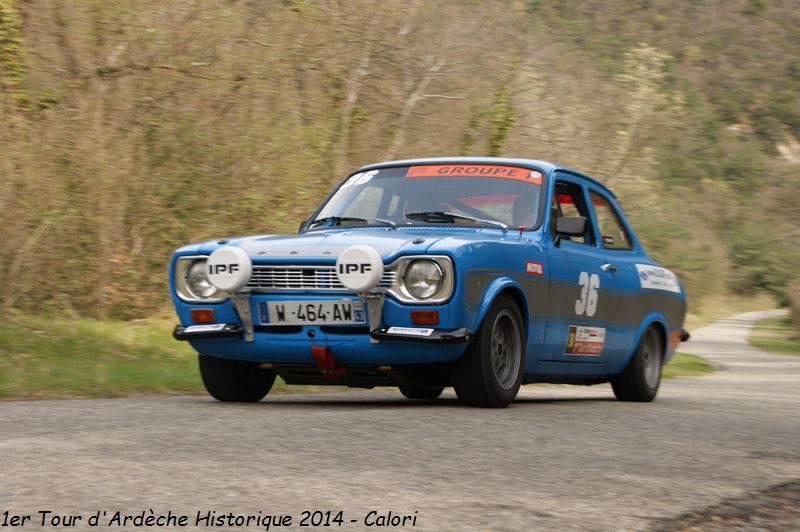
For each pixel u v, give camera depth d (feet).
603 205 82.38
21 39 138.00
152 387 79.05
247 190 166.91
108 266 139.44
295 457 39.04
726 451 46.26
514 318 64.08
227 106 164.45
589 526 29.60
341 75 190.29
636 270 82.33
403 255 58.95
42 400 67.26
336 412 56.29
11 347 94.12
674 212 506.89
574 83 262.26
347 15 191.62
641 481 37.19
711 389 109.29
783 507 33.99
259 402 68.44
